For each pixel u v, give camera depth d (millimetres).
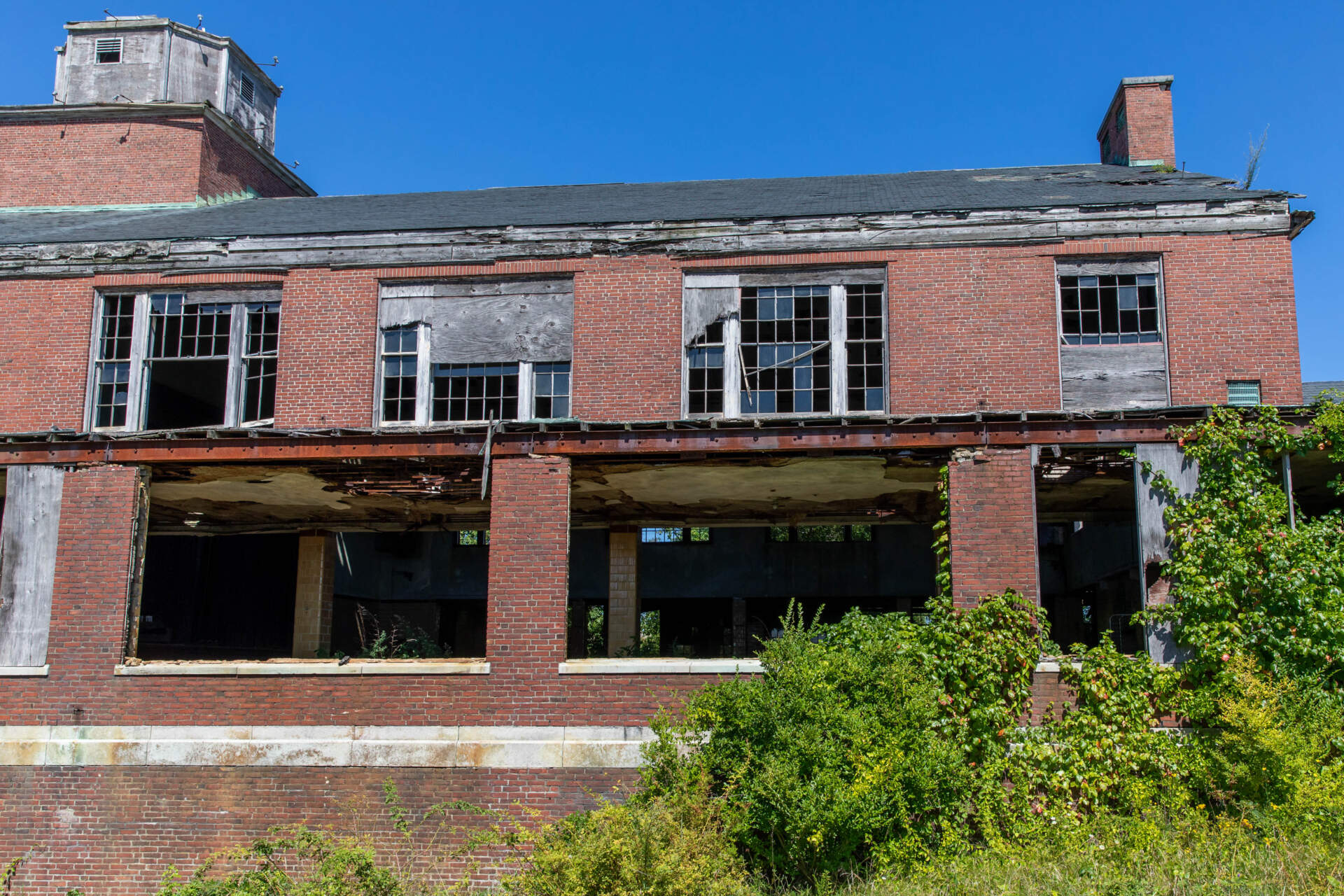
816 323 18672
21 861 12547
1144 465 12836
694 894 9492
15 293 20062
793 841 10789
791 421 13180
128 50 27094
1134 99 24109
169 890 10930
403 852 12633
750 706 11508
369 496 17594
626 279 19016
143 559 14109
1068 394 17906
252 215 22547
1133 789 11656
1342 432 12336
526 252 19281
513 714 12930
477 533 28125
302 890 10570
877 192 21188
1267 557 12242
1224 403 17469
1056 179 21922
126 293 20062
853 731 11062
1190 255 18000
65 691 13453
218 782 13031
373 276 19531
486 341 19188
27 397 19672
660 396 18531
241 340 19688
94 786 13156
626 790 12398
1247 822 10945
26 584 13820
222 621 23266
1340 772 11195
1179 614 12367
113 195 25172
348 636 25375
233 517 20578
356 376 19172
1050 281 18188
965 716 12227
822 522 20656
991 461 13055
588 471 15461
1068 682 12367
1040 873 10484
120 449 14031
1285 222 17859
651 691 12812
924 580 24531
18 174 25375
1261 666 12070
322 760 12984
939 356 18141
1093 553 22281
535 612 13188
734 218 18906
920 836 11336
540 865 9953
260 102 29578
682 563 25375
